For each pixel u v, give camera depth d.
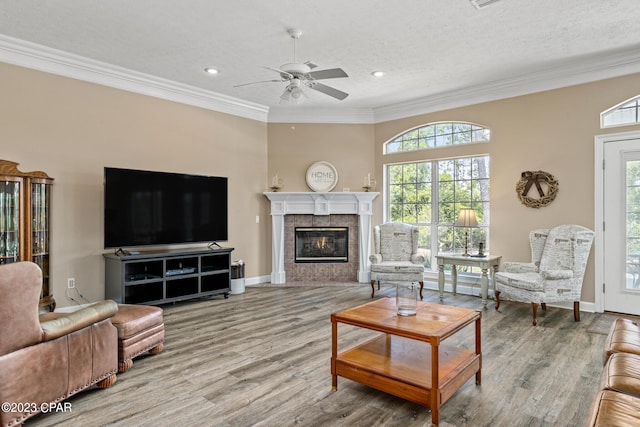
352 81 4.95
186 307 4.58
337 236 6.26
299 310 4.43
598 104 4.28
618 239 4.18
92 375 2.38
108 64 4.37
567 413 2.18
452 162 5.59
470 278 5.30
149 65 4.43
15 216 3.66
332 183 6.29
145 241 4.50
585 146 4.36
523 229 4.81
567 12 3.22
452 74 4.71
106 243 4.17
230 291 5.17
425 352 2.61
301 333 3.60
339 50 4.00
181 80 4.95
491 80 4.93
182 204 4.86
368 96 5.60
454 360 2.46
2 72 3.78
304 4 3.09
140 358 3.00
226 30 3.54
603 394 1.55
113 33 3.61
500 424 2.07
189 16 3.29
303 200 6.15
